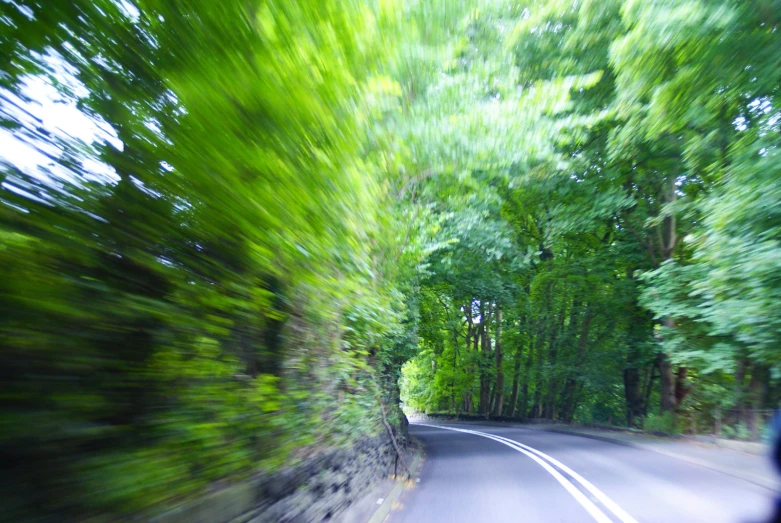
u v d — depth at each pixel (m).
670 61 10.78
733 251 10.57
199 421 3.75
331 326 6.65
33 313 2.43
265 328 4.97
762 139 10.40
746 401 15.30
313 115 4.64
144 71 3.24
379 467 9.91
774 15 9.28
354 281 6.75
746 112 12.95
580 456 13.91
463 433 24.25
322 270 5.56
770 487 9.05
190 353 3.59
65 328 2.61
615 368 25.86
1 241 2.40
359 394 8.60
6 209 2.43
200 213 3.53
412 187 12.40
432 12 8.58
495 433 23.98
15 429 2.33
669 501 8.12
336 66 5.20
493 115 11.10
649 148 16.81
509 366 33.66
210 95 3.46
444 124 10.32
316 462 6.04
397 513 7.73
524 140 11.78
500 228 17.16
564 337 27.03
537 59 16.17
